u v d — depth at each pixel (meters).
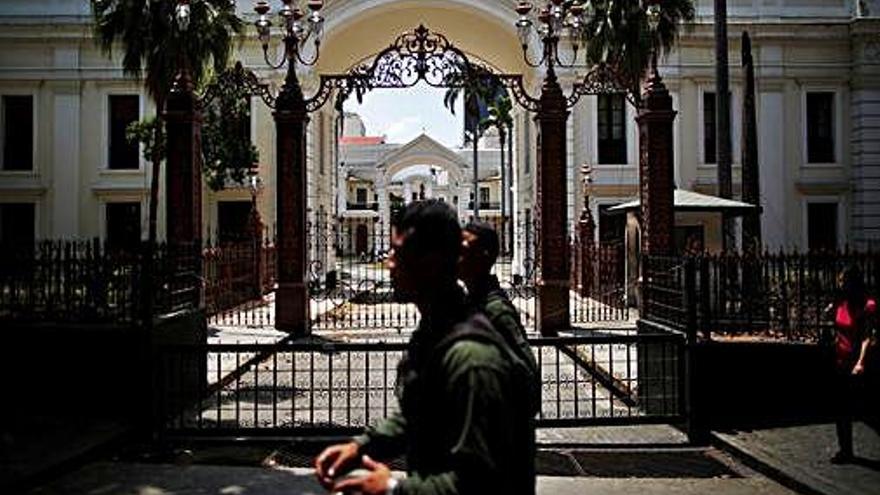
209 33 19.89
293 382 9.23
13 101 32.53
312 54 29.73
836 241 32.59
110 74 32.09
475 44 34.19
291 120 17.03
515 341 3.53
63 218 32.31
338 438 8.75
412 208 2.85
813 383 9.10
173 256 10.49
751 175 19.67
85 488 7.08
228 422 9.71
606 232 31.91
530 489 2.69
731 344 9.07
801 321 9.60
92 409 9.12
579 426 8.92
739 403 9.02
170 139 14.73
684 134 31.97
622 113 31.98
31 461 7.40
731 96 32.12
